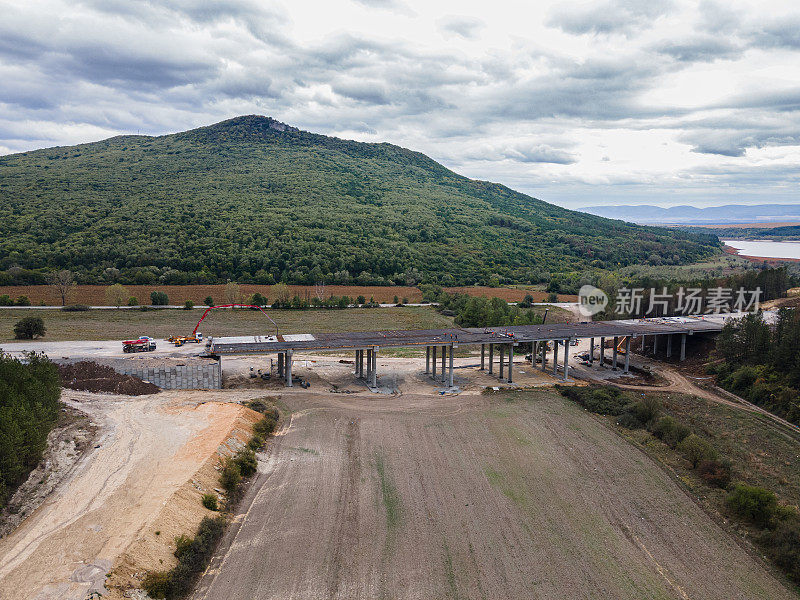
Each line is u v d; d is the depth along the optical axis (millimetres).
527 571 39250
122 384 69812
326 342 84688
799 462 59719
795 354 79188
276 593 35688
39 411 48250
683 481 54281
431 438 63156
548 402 78750
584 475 54906
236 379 82938
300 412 69625
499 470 55281
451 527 44469
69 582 32969
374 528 43844
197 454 51156
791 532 42938
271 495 48438
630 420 69750
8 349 85312
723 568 40781
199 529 40750
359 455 57625
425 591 36594
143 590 33812
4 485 40406
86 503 41938
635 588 38000
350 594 35938
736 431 68438
